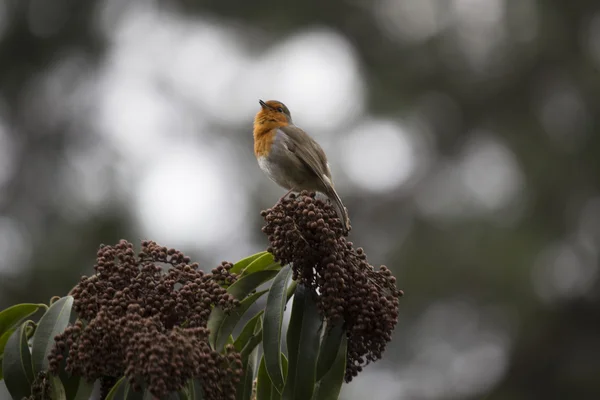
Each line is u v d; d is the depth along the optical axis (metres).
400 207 17.67
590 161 19.03
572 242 18.53
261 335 4.88
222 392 4.38
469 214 17.81
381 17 20.22
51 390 4.53
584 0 20.20
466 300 17.44
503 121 19.86
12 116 17.70
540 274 17.81
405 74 19.66
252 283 4.80
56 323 4.61
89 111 17.83
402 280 17.12
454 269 17.19
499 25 20.23
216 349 4.60
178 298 4.55
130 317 4.33
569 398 17.78
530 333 17.75
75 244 15.13
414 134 18.91
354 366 4.72
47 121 17.56
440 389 16.70
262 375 4.91
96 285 4.62
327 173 7.60
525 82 20.02
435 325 17.28
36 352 4.56
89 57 18.41
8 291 14.66
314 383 4.48
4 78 17.95
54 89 17.97
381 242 17.41
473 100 19.78
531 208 18.48
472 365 17.45
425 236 17.44
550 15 20.11
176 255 4.73
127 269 4.63
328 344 4.57
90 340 4.35
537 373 17.81
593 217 18.75
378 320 4.54
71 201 15.91
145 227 15.48
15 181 16.77
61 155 17.20
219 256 15.38
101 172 16.38
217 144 17.00
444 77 19.78
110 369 4.38
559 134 19.50
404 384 16.56
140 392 4.37
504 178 18.95
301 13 19.41
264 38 18.39
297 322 4.61
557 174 18.80
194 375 4.21
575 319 18.20
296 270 4.65
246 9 18.88
